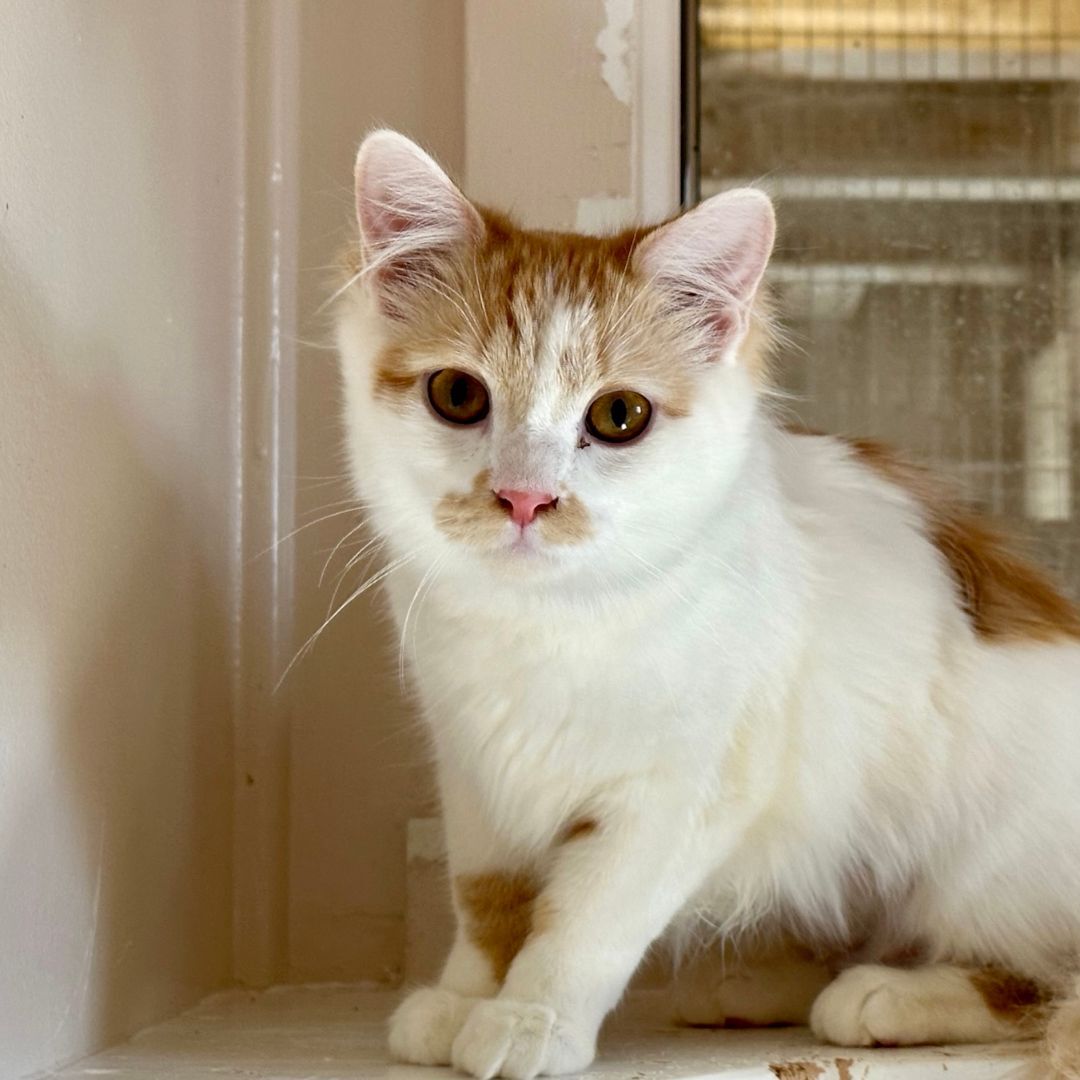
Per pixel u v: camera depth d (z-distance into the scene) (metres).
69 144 1.32
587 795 1.37
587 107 1.89
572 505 1.32
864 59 2.16
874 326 2.17
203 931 1.74
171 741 1.61
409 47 1.99
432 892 1.84
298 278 1.95
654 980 1.76
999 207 2.15
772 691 1.40
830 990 1.39
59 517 1.29
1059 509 2.15
